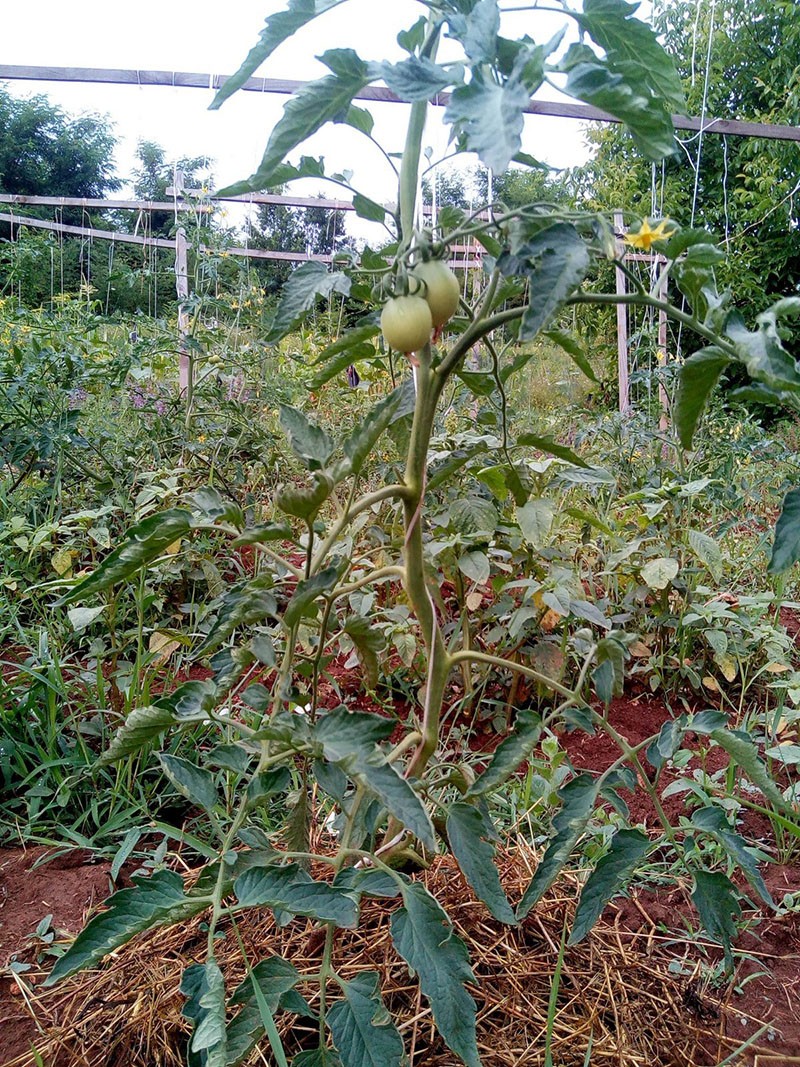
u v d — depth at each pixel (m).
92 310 4.65
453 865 1.51
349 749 0.98
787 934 1.56
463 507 1.94
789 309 0.86
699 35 8.15
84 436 3.20
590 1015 1.27
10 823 1.74
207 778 1.08
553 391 6.17
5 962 1.39
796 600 3.29
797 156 8.09
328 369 1.45
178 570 2.51
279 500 0.98
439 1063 1.17
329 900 0.91
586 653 2.08
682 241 0.93
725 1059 1.22
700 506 2.98
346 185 1.20
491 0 0.85
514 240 0.93
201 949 1.35
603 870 1.09
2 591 2.45
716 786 1.84
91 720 1.99
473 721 2.23
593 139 8.23
